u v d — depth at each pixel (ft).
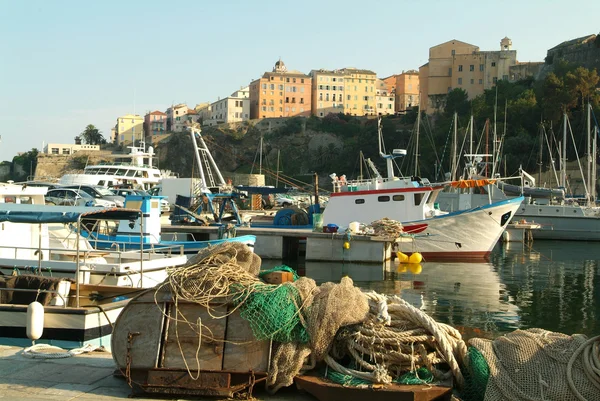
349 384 19.42
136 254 48.80
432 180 270.87
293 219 105.91
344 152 363.97
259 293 20.26
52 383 21.43
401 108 441.68
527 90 294.66
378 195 92.63
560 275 79.36
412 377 20.01
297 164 385.91
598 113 239.09
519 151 251.80
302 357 20.01
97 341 32.60
